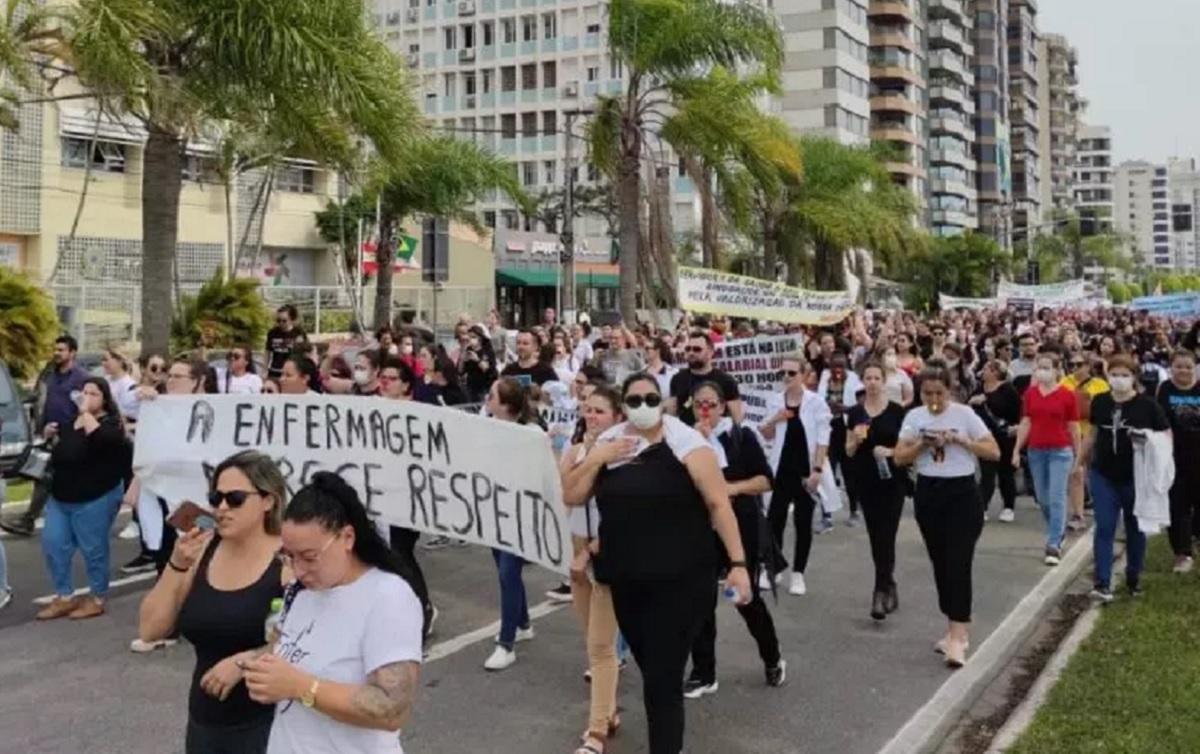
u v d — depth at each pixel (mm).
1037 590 9344
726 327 20438
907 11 98312
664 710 4965
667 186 27656
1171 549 10664
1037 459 10602
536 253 57344
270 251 41000
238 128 18859
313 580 3234
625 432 5332
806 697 6609
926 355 19359
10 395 11516
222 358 18828
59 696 6445
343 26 14609
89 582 8320
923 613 8570
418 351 11727
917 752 5770
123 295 26000
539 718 6180
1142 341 25219
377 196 29234
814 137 41812
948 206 110812
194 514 4438
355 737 3168
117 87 13555
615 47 23109
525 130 75875
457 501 6203
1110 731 5762
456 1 78312
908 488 8328
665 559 4973
